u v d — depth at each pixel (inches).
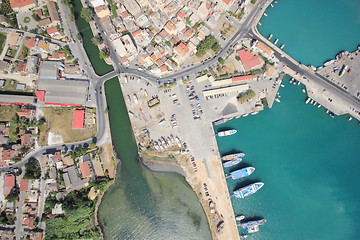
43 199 5083.7
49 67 5393.7
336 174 5428.2
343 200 5324.8
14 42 5502.0
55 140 5315.0
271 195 5339.6
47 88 5324.8
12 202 4943.4
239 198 5315.0
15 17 5659.5
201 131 5497.1
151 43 5674.2
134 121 5492.1
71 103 5334.6
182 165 5383.9
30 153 5231.3
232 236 5167.3
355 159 5477.4
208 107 5580.7
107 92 5561.0
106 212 5255.9
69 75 5506.9
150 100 5561.0
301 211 5285.4
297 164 5462.6
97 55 5684.1
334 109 5625.0
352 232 5187.0
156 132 5462.6
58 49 5575.8
